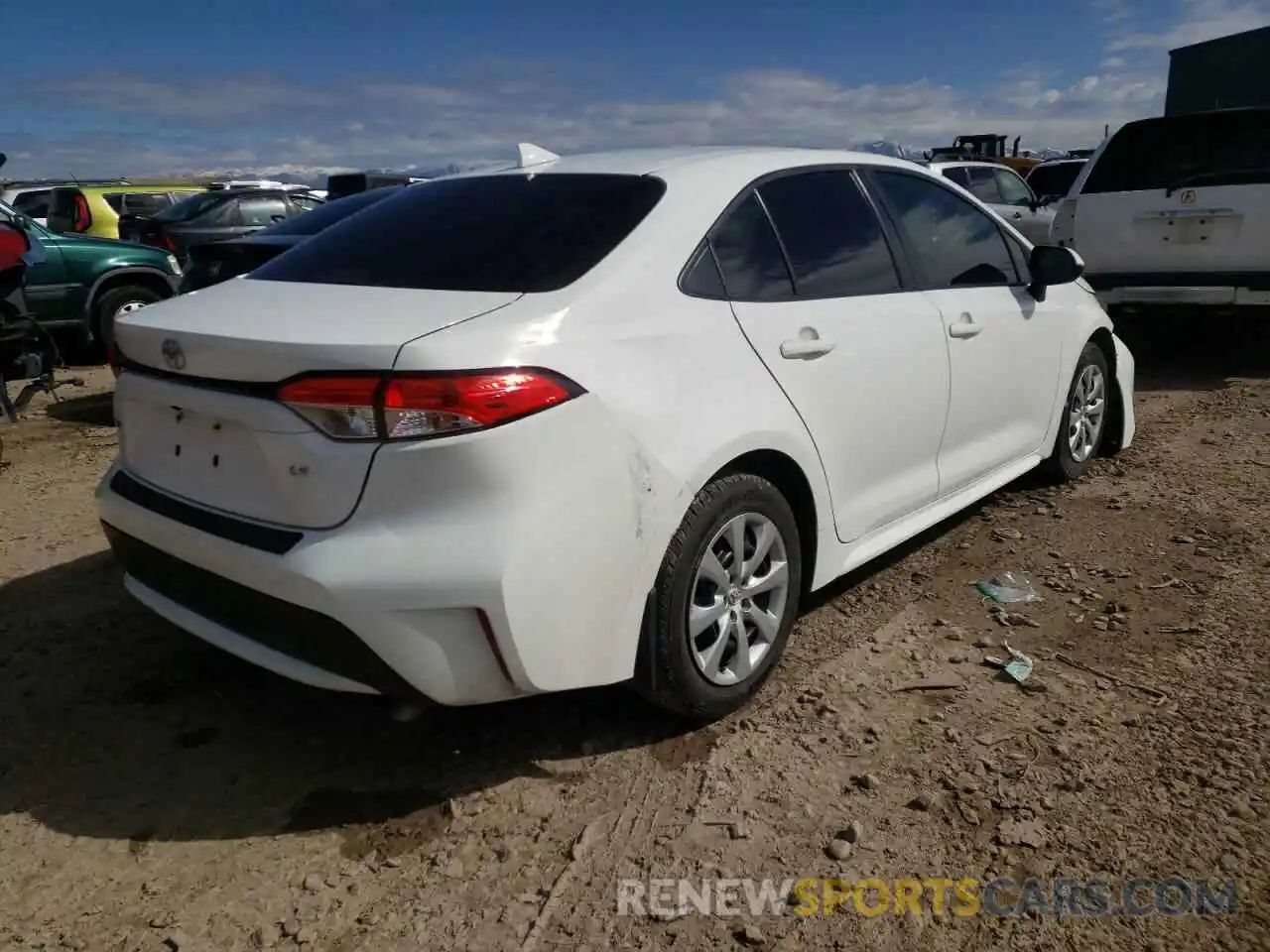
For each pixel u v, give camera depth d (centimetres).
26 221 802
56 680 342
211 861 257
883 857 252
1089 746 293
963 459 414
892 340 357
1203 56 1772
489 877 250
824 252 347
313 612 246
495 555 242
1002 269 446
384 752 302
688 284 297
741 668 309
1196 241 751
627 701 323
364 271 302
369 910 240
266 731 313
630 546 266
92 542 468
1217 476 526
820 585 343
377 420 239
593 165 338
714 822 266
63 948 229
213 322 271
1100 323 510
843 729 305
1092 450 532
